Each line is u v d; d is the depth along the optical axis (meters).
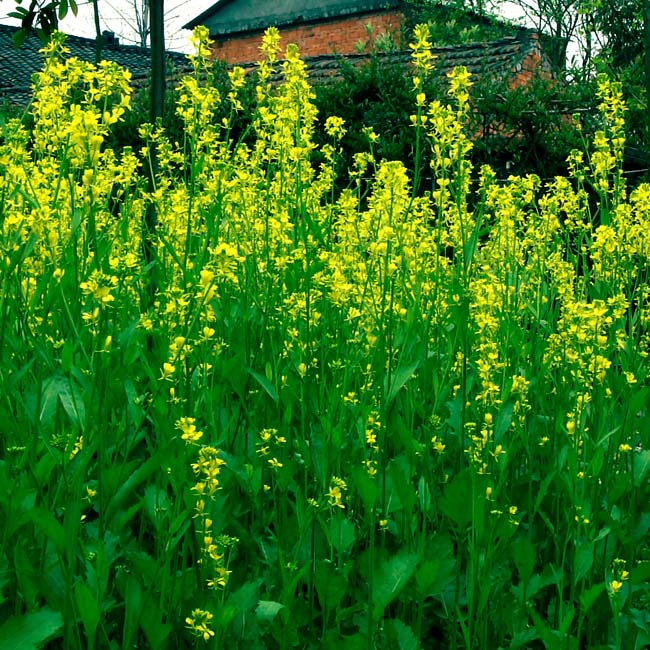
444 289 3.46
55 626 1.99
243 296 3.25
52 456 2.25
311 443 2.88
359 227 3.74
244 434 3.11
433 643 2.90
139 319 2.42
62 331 2.99
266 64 3.86
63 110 2.83
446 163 3.32
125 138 9.45
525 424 3.29
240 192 3.76
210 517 2.60
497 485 2.84
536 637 2.65
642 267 4.11
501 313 3.46
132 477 2.26
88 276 2.38
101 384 2.22
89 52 28.83
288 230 3.67
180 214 3.76
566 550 3.19
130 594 2.21
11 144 3.01
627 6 13.40
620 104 4.16
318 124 9.70
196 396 2.74
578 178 4.22
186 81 3.26
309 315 3.05
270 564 2.76
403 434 2.73
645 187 4.05
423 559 2.57
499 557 2.92
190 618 2.26
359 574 2.94
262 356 3.34
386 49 21.41
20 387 2.79
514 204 4.19
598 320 3.04
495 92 9.48
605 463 3.13
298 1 26.56
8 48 26.89
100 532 2.31
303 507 2.58
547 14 20.23
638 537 3.08
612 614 2.95
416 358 3.20
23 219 2.61
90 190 2.30
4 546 2.19
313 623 2.79
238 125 9.28
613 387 3.39
